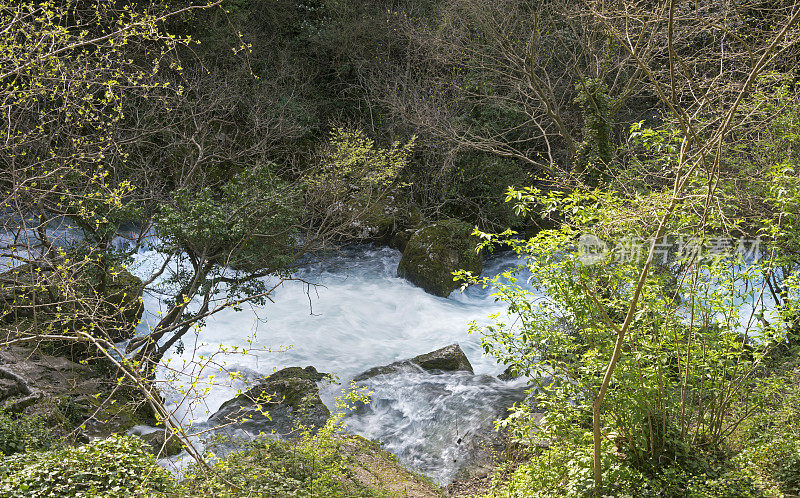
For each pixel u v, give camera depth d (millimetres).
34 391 9672
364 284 16938
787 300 6391
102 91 13023
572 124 17859
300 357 13242
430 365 12266
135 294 12367
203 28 19203
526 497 6488
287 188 13117
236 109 19406
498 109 18500
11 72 6480
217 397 11445
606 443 6473
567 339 6586
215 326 14352
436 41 16484
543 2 15430
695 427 6551
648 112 17906
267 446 7246
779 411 6738
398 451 9617
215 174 17594
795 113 8727
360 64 20828
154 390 6117
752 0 9461
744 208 8250
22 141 8336
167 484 6117
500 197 18438
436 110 17500
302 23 21703
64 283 7539
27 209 8789
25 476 5637
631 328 6230
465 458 9086
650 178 10852
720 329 6430
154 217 11719
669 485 5902
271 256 12539
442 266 16797
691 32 11477
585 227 5879
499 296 6598
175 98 14508
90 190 9992
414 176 19422
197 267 12000
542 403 6445
